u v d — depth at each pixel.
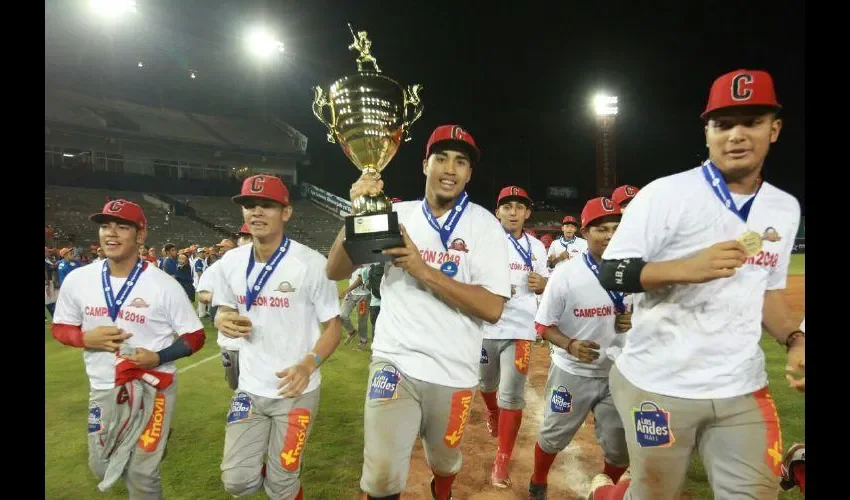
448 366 2.66
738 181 2.20
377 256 2.50
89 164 32.59
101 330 2.98
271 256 3.21
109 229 3.12
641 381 2.33
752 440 2.16
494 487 3.95
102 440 3.01
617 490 2.71
